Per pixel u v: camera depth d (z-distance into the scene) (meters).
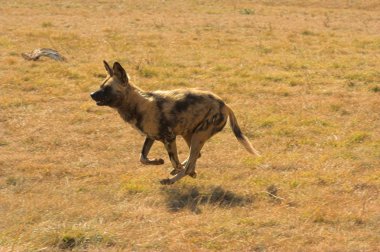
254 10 53.28
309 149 17.17
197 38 36.28
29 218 11.91
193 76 26.14
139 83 24.45
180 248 10.71
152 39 35.50
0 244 10.54
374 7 56.91
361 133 18.12
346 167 15.34
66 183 14.30
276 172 15.14
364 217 12.05
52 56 28.59
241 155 16.44
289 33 39.50
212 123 14.01
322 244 10.92
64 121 19.48
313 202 12.92
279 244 10.92
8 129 18.53
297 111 20.95
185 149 17.06
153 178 14.54
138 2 57.59
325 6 57.94
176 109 13.71
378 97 22.73
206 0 60.56
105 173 15.02
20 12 47.31
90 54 30.61
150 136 14.09
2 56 29.20
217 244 10.93
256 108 21.30
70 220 11.91
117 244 10.87
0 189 13.95
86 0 57.41
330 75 26.75
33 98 21.75
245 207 12.74
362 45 34.94
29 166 15.30
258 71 27.36
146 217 12.11
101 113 20.47
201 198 13.04
